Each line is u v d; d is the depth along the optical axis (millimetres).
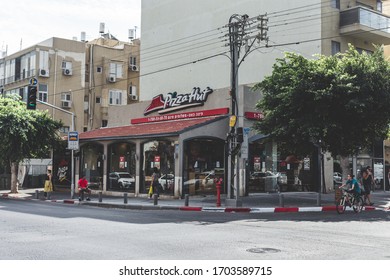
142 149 28016
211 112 27766
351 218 16844
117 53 53031
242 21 22109
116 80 52438
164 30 43781
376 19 32312
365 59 21734
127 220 15594
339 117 21578
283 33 32906
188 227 13586
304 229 13219
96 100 51188
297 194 28219
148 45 45375
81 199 24516
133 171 28594
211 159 26750
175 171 25344
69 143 26766
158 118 31344
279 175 28422
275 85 22234
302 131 20719
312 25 31219
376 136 22938
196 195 25984
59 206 22234
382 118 21578
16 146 30812
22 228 13039
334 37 31578
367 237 11609
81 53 50250
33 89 25344
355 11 31156
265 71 33781
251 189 27062
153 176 25938
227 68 37188
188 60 41000
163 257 8703
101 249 9562
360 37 32969
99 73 51594
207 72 39000
